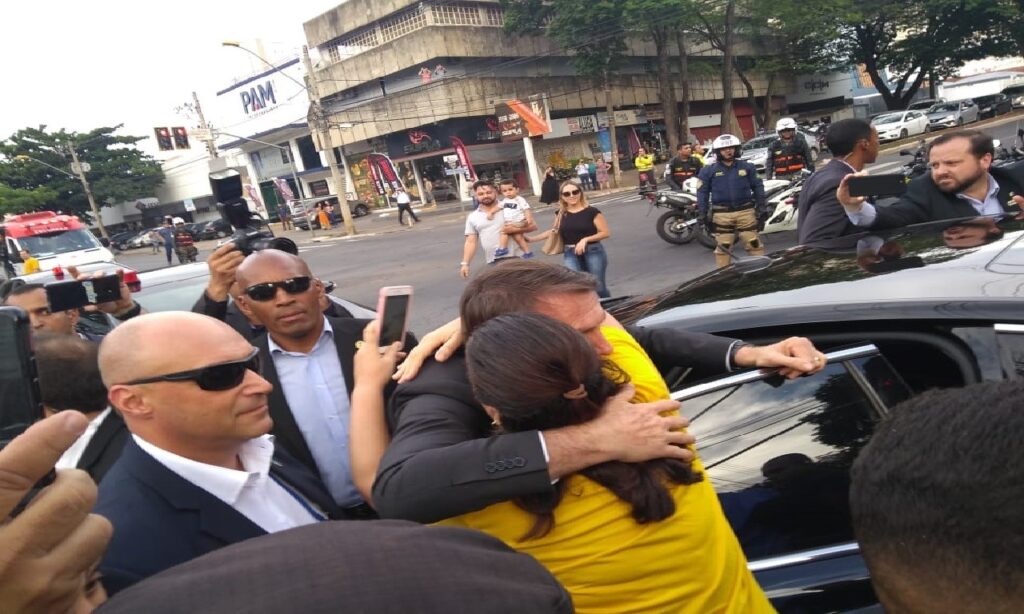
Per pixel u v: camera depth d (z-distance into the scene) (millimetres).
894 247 2061
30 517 735
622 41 27406
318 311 2385
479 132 31109
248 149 39906
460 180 28953
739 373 1583
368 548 634
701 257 8844
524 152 32344
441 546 661
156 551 1353
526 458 1057
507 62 31188
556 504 1080
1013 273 1625
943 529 632
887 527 683
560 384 1070
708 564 1135
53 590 748
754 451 1586
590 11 25766
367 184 35500
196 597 595
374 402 1626
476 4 30781
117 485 1424
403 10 29984
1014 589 604
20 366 1195
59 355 1994
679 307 2086
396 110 31000
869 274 1850
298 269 2314
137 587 641
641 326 1959
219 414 1457
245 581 602
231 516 1452
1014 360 1461
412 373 1439
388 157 32719
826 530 1537
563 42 27281
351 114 32781
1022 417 638
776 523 1560
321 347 2414
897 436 706
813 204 3293
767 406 1593
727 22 30281
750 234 6613
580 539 1076
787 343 1551
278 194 38406
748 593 1219
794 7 28625
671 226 9695
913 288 1677
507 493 1061
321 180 37875
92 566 821
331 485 2326
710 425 1603
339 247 20906
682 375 1684
